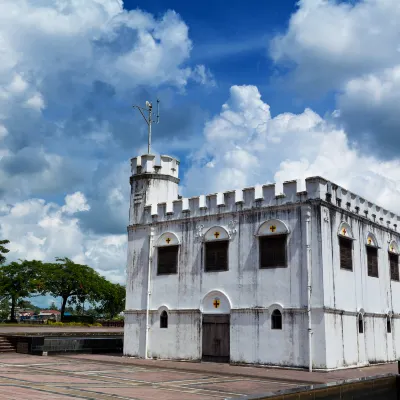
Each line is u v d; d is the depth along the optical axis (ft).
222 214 97.35
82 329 185.26
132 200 112.27
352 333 89.71
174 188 113.60
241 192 95.86
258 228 92.17
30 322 241.96
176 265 102.12
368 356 93.56
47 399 48.67
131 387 60.18
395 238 113.09
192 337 96.53
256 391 59.52
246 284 91.76
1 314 271.90
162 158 112.57
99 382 63.72
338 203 91.91
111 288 262.26
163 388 60.34
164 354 99.66
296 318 84.94
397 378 65.26
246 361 88.89
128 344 105.50
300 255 86.58
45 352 103.19
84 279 244.42
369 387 60.03
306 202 87.45
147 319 103.35
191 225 101.40
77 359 96.48
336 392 54.24
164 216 105.91
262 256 90.94
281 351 85.40
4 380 61.87
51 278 234.99
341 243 91.40
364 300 95.66
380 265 104.37
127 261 110.11
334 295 85.97
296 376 75.10
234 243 94.84
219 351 93.45
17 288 231.71
